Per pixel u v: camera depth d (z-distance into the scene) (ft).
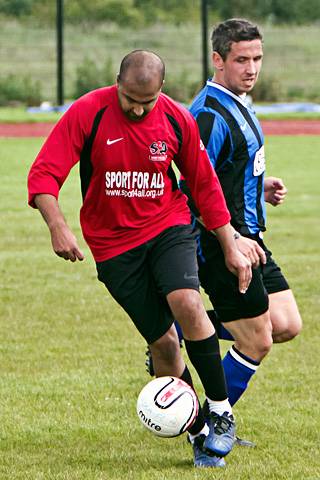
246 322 38.96
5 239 92.12
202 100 39.17
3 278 74.64
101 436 40.50
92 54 296.30
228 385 39.58
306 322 61.00
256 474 35.40
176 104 35.58
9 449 38.88
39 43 304.09
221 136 38.37
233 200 39.17
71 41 307.37
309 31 329.93
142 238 35.83
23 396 46.11
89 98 34.78
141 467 36.37
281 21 343.26
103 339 57.52
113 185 35.14
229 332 39.78
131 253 35.86
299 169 145.79
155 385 35.19
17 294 69.15
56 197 34.22
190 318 34.94
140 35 316.60
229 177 39.01
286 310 40.78
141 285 35.99
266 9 345.92
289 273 76.59
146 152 34.81
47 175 34.19
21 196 119.75
